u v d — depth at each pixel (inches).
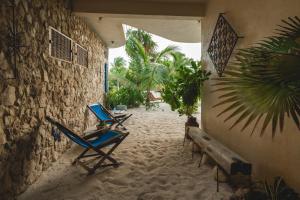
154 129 229.3
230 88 56.7
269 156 85.2
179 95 181.3
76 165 124.8
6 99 80.9
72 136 114.0
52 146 126.8
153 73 405.4
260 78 49.4
